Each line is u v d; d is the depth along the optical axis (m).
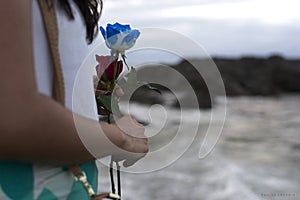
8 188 1.21
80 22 1.31
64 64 1.26
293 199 11.66
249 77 47.38
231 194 11.71
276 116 29.55
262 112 32.03
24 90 1.08
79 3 1.32
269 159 16.25
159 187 11.42
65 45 1.26
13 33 1.09
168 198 10.88
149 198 10.69
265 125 25.20
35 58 1.21
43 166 1.24
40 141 1.11
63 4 1.25
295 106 36.56
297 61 51.03
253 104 38.28
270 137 21.27
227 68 47.44
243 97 44.53
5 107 1.07
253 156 16.69
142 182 11.66
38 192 1.24
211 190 11.78
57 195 1.27
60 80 1.25
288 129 23.66
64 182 1.28
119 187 1.50
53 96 1.26
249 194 11.93
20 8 1.10
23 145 1.10
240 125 25.27
